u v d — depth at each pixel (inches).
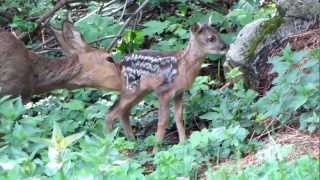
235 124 442.6
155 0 609.6
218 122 447.2
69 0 613.6
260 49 499.8
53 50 596.4
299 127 419.5
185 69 452.4
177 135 487.2
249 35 504.4
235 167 374.3
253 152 408.2
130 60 470.0
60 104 519.5
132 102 469.4
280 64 422.9
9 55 465.4
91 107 493.4
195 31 452.1
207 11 631.8
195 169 383.6
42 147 394.9
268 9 579.8
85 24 585.3
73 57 481.4
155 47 563.8
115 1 628.4
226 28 581.3
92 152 364.8
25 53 473.1
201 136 407.5
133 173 353.1
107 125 470.6
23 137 394.6
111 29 584.4
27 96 478.3
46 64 479.5
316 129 410.3
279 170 337.1
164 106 455.8
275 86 445.7
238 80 495.2
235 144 406.9
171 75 452.8
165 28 587.8
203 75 555.2
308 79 415.8
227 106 457.4
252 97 455.2
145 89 463.2
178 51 458.6
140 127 507.2
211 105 484.1
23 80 470.0
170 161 369.7
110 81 476.7
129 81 469.1
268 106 429.7
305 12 501.4
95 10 636.1
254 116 446.3
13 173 345.1
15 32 616.1
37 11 621.6
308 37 492.4
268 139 423.2
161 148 446.6
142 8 598.5
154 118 509.7
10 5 616.1
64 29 483.2
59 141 338.6
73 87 485.4
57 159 342.0
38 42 615.2
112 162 360.2
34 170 354.9
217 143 409.4
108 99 546.0
